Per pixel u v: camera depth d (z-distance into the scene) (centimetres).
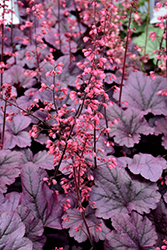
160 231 82
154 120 97
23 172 81
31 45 110
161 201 83
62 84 98
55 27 119
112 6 84
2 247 74
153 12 121
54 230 81
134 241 78
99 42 72
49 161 87
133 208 82
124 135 92
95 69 72
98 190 84
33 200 80
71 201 83
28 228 77
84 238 78
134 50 114
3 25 91
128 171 86
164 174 87
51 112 94
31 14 125
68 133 75
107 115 94
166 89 98
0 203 80
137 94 99
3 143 88
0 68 90
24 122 92
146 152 96
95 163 84
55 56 111
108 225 83
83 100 72
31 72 89
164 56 90
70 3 129
